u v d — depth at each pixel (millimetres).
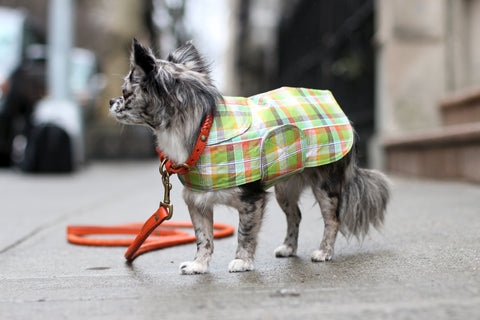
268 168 2693
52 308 2107
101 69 14320
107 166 13195
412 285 2244
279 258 3102
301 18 13969
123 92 2723
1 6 19844
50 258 3244
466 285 2193
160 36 14703
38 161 9938
